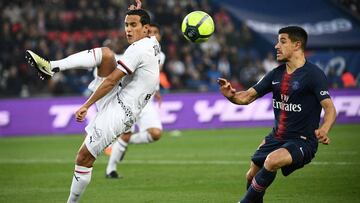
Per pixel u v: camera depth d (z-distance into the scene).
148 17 25.16
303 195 30.09
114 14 83.50
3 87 73.00
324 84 23.45
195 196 30.61
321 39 83.25
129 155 48.75
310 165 39.62
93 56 25.28
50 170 41.09
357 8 86.44
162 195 31.05
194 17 26.02
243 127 69.69
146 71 24.55
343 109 70.81
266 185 23.30
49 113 66.44
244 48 85.62
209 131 66.56
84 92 73.25
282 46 23.97
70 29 81.81
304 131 23.91
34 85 74.25
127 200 29.86
